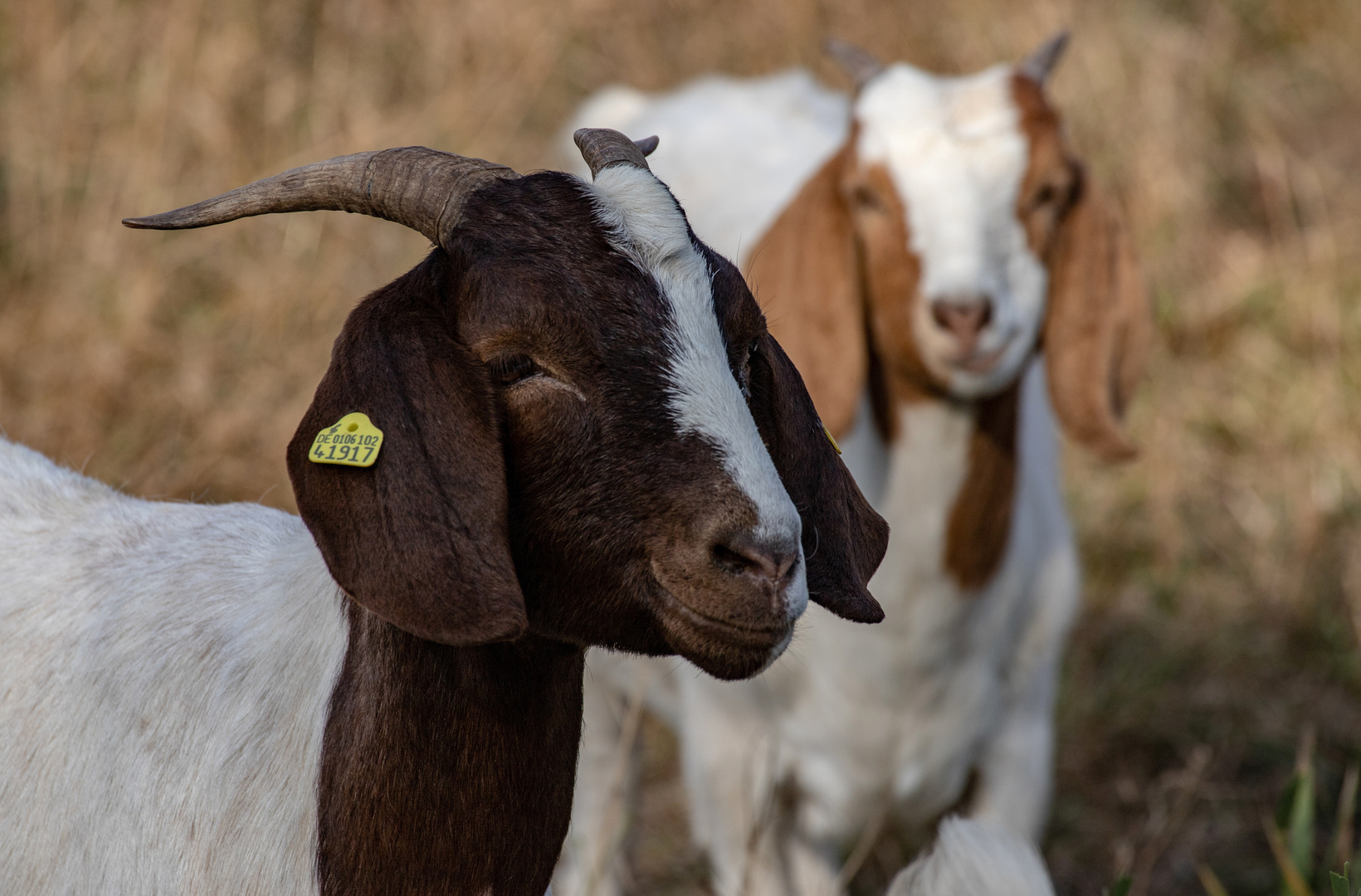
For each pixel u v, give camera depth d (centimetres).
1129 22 1027
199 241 841
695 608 273
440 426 273
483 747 303
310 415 279
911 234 487
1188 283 912
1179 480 796
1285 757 661
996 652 509
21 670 348
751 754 512
